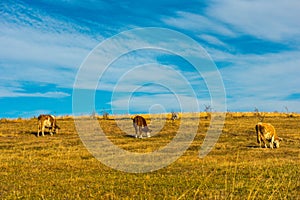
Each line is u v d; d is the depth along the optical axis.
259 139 25.17
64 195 12.48
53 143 27.36
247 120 43.69
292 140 28.73
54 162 19.23
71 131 34.66
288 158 20.50
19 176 15.82
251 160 19.62
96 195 12.41
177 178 14.71
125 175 15.79
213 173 15.46
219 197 11.67
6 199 12.06
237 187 12.76
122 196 12.31
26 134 32.91
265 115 50.00
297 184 12.97
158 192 12.59
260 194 11.87
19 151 23.64
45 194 12.72
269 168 16.14
